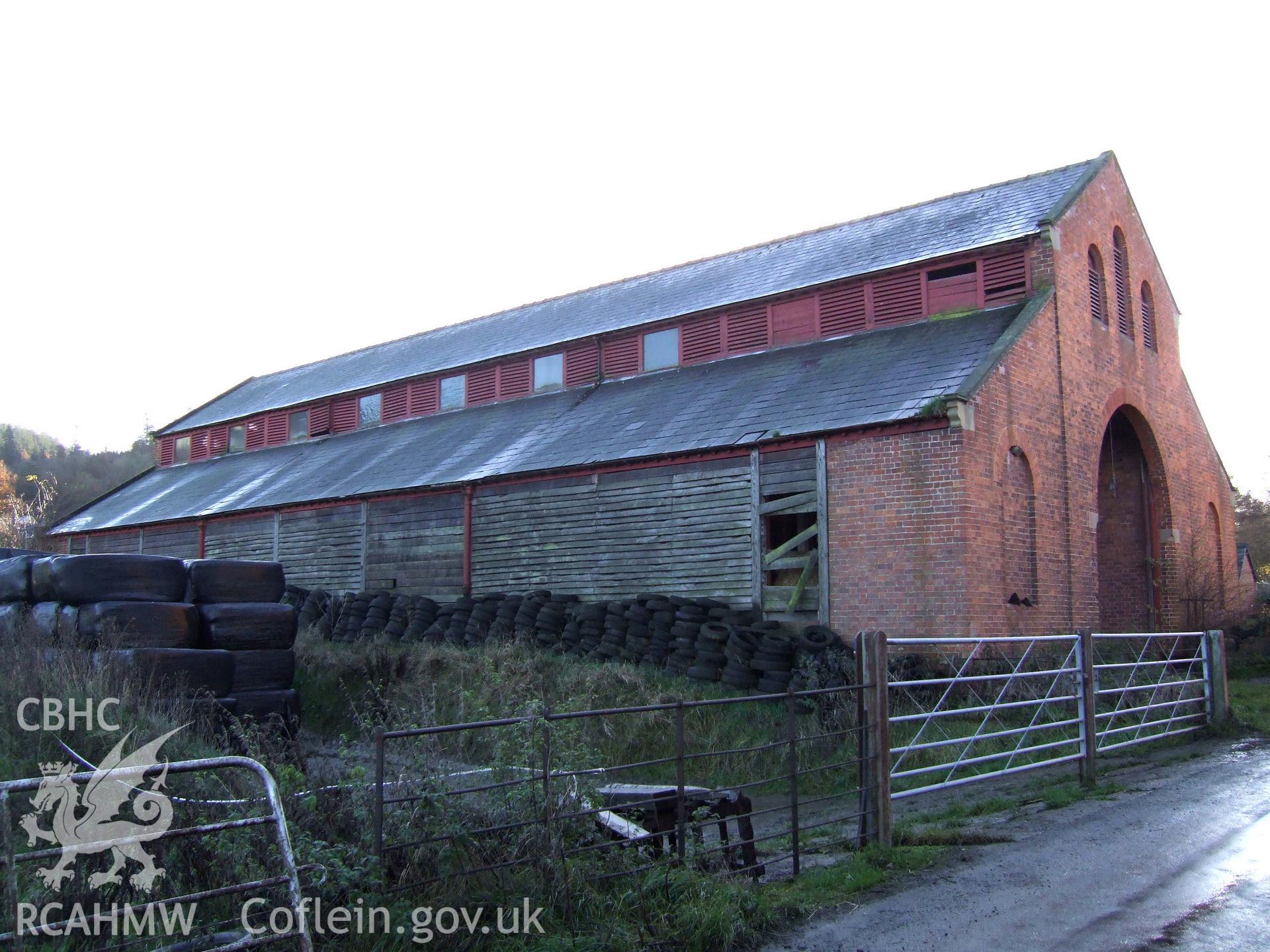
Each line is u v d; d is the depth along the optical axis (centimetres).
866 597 1566
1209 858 746
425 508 2267
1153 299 2242
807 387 1831
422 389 2894
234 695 1233
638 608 1717
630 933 578
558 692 1523
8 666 859
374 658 1803
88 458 7856
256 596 1302
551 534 2019
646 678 1559
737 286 2319
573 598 1905
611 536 1920
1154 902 645
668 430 1928
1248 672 2175
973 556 1488
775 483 1700
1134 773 1131
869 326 2003
